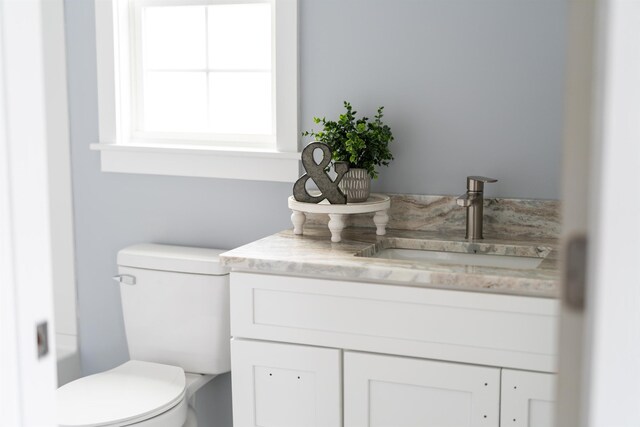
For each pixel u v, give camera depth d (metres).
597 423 0.81
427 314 1.92
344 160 2.27
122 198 2.76
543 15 2.23
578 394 0.82
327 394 2.06
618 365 0.80
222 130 2.73
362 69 2.43
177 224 2.71
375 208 2.26
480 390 1.90
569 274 0.81
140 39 2.73
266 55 2.65
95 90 2.72
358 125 2.28
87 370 2.92
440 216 2.40
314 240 2.28
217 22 2.68
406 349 1.96
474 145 2.35
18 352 0.94
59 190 2.82
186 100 2.76
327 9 2.43
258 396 2.14
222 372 2.51
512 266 2.18
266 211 2.60
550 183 2.29
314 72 2.48
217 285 2.45
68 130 2.78
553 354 1.82
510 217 2.33
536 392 1.85
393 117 2.42
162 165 2.67
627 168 0.78
